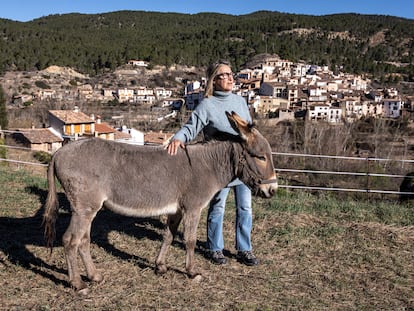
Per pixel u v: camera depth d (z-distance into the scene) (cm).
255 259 534
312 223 700
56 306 419
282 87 7525
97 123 3500
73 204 431
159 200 445
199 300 442
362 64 13200
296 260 554
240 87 8925
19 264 510
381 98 7288
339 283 489
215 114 477
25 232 625
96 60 11569
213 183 459
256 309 428
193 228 464
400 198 1099
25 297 435
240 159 452
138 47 13800
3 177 966
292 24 18400
